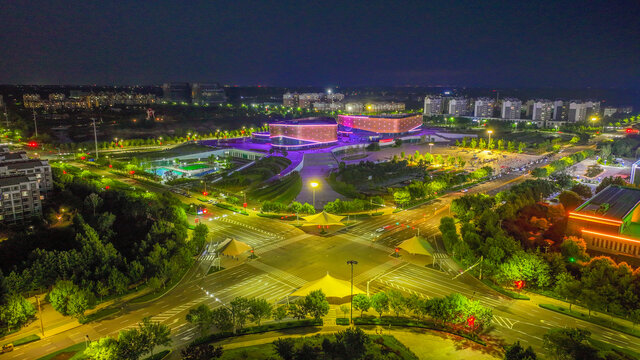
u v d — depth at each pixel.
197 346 102.25
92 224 177.12
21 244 157.25
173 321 122.62
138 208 199.25
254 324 120.88
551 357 100.94
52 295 121.44
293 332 115.88
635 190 199.62
